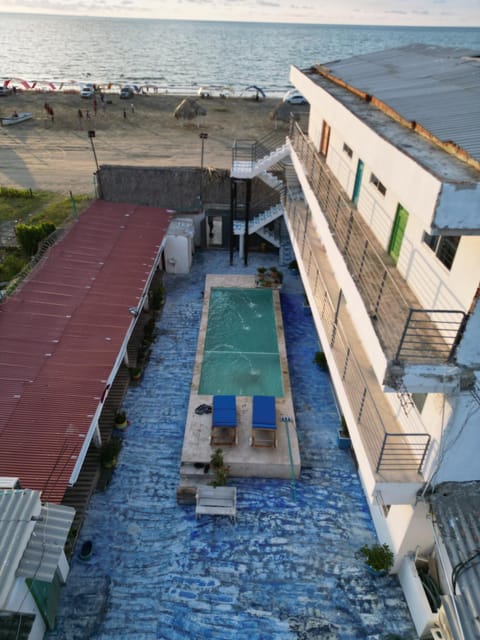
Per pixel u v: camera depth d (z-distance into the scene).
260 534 13.52
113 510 14.05
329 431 17.08
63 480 11.23
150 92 85.56
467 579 8.70
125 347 16.75
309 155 20.39
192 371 19.62
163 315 23.16
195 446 15.58
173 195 28.42
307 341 21.72
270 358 20.59
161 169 28.08
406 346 9.05
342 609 11.86
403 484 10.07
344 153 16.86
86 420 12.94
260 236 29.38
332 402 18.39
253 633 11.30
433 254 10.13
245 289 25.02
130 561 12.74
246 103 70.62
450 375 8.45
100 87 77.94
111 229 23.98
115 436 16.47
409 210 7.77
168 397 18.27
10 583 8.62
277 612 11.73
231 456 15.24
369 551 12.43
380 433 11.35
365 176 14.62
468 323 8.03
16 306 17.22
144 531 13.52
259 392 18.73
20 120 54.19
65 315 17.09
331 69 18.70
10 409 12.97
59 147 46.09
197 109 55.31
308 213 21.31
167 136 51.00
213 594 12.05
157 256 22.42
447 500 9.96
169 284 25.86
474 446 9.50
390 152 8.67
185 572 12.52
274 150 25.94
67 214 31.73
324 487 15.05
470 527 9.49
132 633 11.23
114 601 11.83
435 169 7.34
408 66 16.38
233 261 28.36
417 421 10.54
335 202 16.02
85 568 12.52
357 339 14.14
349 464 15.87
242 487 14.95
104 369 14.77
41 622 10.88
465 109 10.22
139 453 15.91
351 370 13.01
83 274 19.83
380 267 12.19
